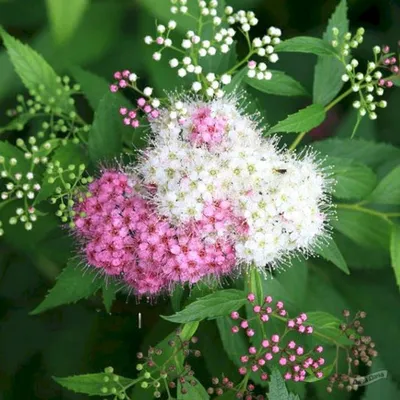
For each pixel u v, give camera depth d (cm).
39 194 31
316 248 31
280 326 31
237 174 30
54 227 33
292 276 32
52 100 33
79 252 31
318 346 30
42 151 32
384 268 34
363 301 34
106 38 33
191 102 31
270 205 30
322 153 33
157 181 30
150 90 30
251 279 30
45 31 33
